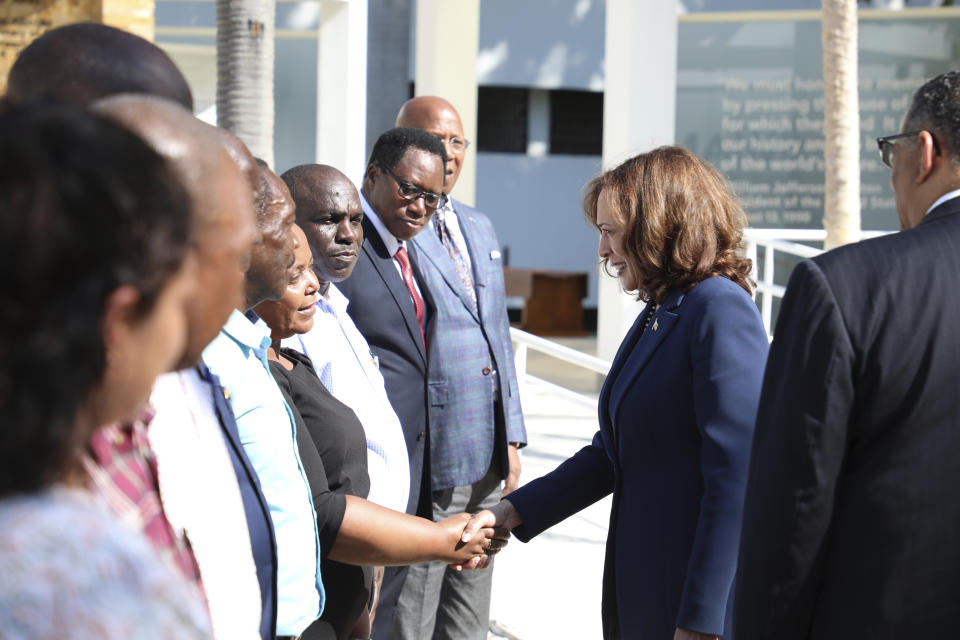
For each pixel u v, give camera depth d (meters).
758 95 12.15
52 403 0.83
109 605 0.81
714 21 12.10
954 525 1.92
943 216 2.05
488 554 2.98
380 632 3.54
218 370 1.98
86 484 1.02
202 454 1.75
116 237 0.84
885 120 12.29
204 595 1.54
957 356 1.93
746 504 2.08
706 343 2.52
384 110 14.58
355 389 3.04
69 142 0.82
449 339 3.89
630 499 2.68
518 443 4.25
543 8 16.05
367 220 3.71
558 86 16.27
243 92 6.64
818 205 12.19
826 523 1.97
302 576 2.07
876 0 12.70
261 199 2.14
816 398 1.95
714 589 2.41
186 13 12.73
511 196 16.97
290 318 2.56
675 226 2.62
